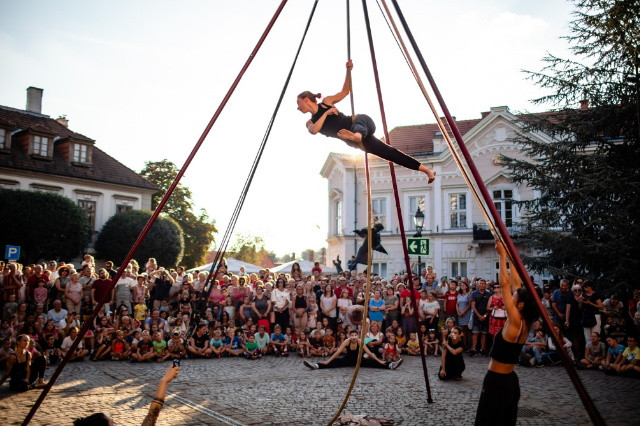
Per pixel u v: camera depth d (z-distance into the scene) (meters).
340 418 7.26
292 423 7.12
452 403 8.41
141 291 14.91
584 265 17.31
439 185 32.72
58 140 37.16
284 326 15.28
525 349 12.98
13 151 34.34
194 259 51.69
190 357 13.91
